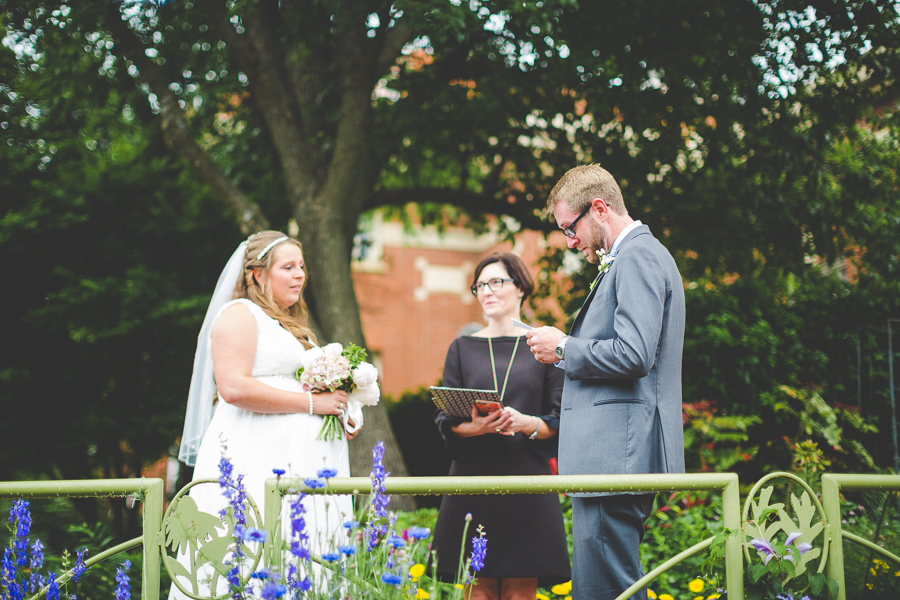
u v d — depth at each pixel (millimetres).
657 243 2449
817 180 7105
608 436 2303
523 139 8719
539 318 9133
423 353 17141
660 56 6750
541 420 3080
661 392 2336
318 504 2738
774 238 7473
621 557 2262
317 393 2920
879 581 2709
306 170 7285
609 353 2246
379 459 2117
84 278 7316
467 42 7195
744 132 7164
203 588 2500
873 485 2281
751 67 6738
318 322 7289
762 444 5883
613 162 7824
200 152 7000
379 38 6793
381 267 17219
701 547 2189
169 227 7898
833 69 6797
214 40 7891
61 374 7223
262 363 2920
